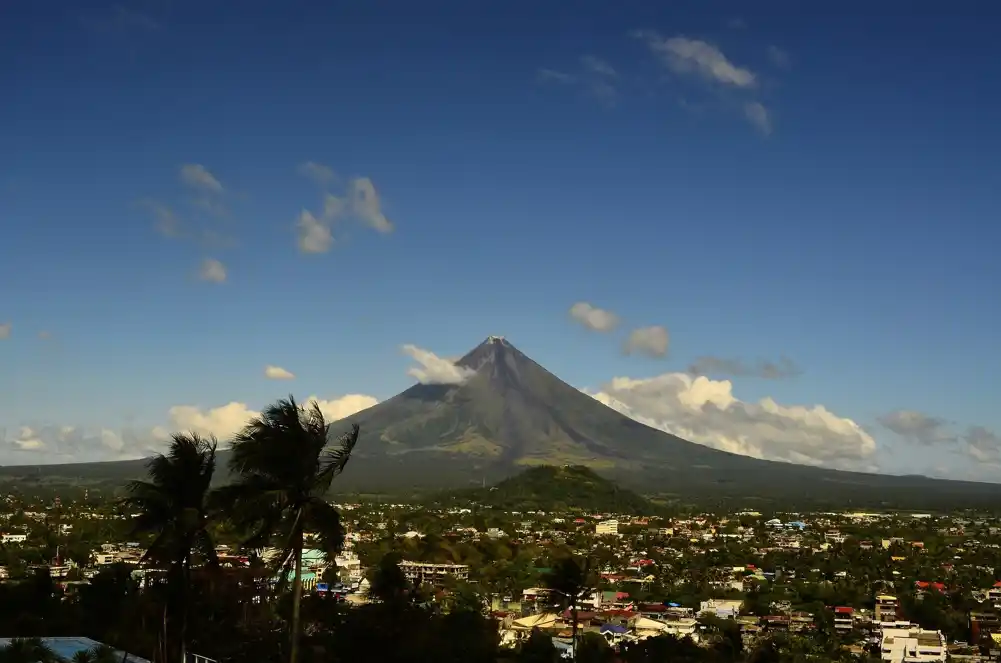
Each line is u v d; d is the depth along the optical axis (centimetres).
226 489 4000
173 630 5025
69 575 13275
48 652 5047
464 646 6894
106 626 6762
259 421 3969
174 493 4638
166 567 4838
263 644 5928
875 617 14812
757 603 15838
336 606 7012
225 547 8525
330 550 4006
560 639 10494
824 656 11744
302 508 3972
